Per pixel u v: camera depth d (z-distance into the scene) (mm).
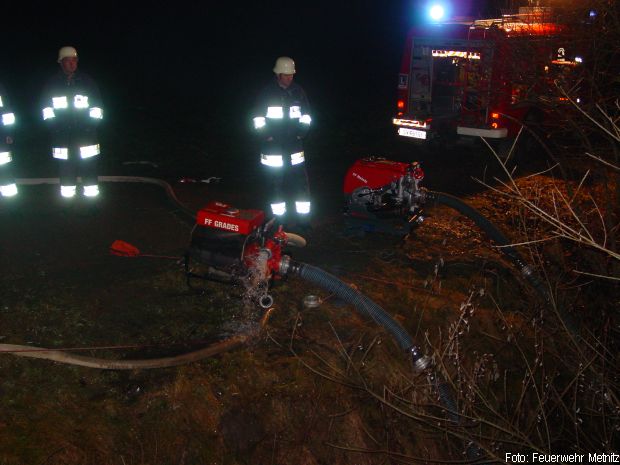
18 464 3387
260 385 4332
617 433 4766
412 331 5328
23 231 6559
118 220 7098
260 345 4711
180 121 13469
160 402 3994
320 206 8125
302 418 4258
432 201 6922
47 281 5402
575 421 4402
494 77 9477
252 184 9086
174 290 5406
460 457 4719
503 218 8023
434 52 11188
